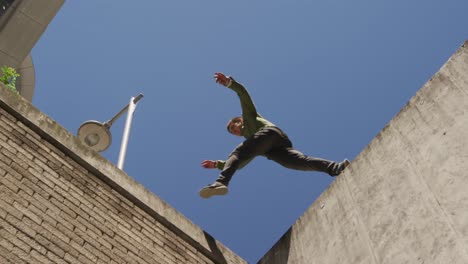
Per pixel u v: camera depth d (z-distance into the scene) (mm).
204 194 5160
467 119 3789
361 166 4824
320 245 4824
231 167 5406
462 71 4070
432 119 4148
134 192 4898
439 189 3738
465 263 3234
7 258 3449
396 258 3822
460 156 3691
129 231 4531
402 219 3959
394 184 4246
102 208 4477
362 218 4422
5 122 4340
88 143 8094
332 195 5066
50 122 4711
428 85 4371
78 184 4461
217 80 5789
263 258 5645
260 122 5926
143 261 4418
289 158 5789
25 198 3920
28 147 4320
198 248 5102
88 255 3998
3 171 3949
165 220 4961
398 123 4555
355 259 4246
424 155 4047
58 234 3912
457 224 3438
